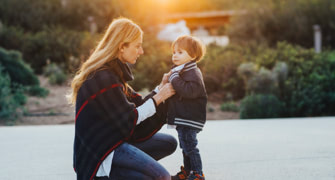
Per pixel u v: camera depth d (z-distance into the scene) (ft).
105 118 6.25
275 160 10.56
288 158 10.83
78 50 38.78
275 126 19.27
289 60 34.01
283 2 52.90
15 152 12.37
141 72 32.09
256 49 41.37
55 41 40.16
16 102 26.43
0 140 15.02
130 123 6.35
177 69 7.91
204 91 7.86
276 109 27.09
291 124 20.22
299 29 50.55
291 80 30.68
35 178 8.94
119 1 42.19
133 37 6.59
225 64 33.76
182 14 76.95
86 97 6.29
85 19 46.96
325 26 52.01
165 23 44.47
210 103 31.19
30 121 23.82
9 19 46.09
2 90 25.39
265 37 51.34
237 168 9.60
